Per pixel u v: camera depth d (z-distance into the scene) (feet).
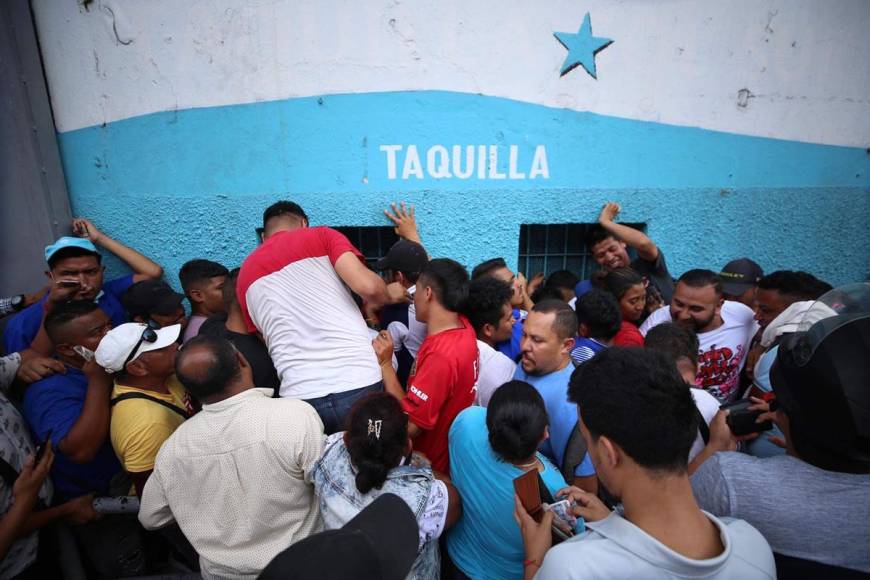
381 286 6.02
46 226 8.73
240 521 4.79
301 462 4.85
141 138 9.07
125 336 5.53
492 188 9.98
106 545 6.33
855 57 10.28
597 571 2.72
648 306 10.07
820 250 11.28
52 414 6.03
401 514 2.66
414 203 9.86
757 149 10.53
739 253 11.07
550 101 9.71
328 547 2.16
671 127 10.18
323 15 8.87
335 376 5.81
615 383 2.92
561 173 10.11
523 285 9.73
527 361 6.15
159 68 8.82
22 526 5.30
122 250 9.25
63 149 8.99
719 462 3.55
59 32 8.53
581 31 9.46
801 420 3.17
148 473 5.56
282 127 9.27
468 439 5.18
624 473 2.89
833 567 3.06
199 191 9.38
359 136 9.45
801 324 4.10
